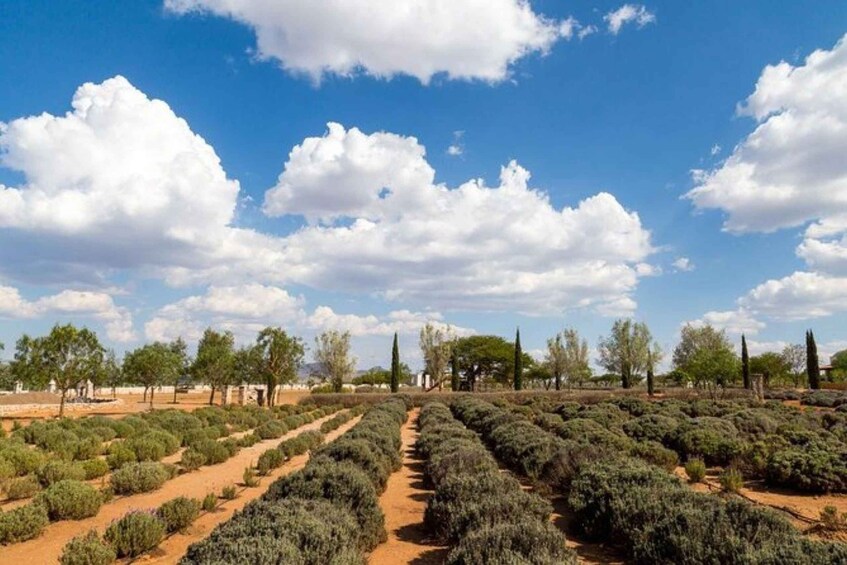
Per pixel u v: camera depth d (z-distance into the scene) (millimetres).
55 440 23781
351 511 10477
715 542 7910
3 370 61188
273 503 9039
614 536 10656
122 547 10281
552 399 57844
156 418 32875
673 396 59844
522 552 7727
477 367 95812
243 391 54938
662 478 11695
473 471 14461
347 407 56469
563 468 15102
